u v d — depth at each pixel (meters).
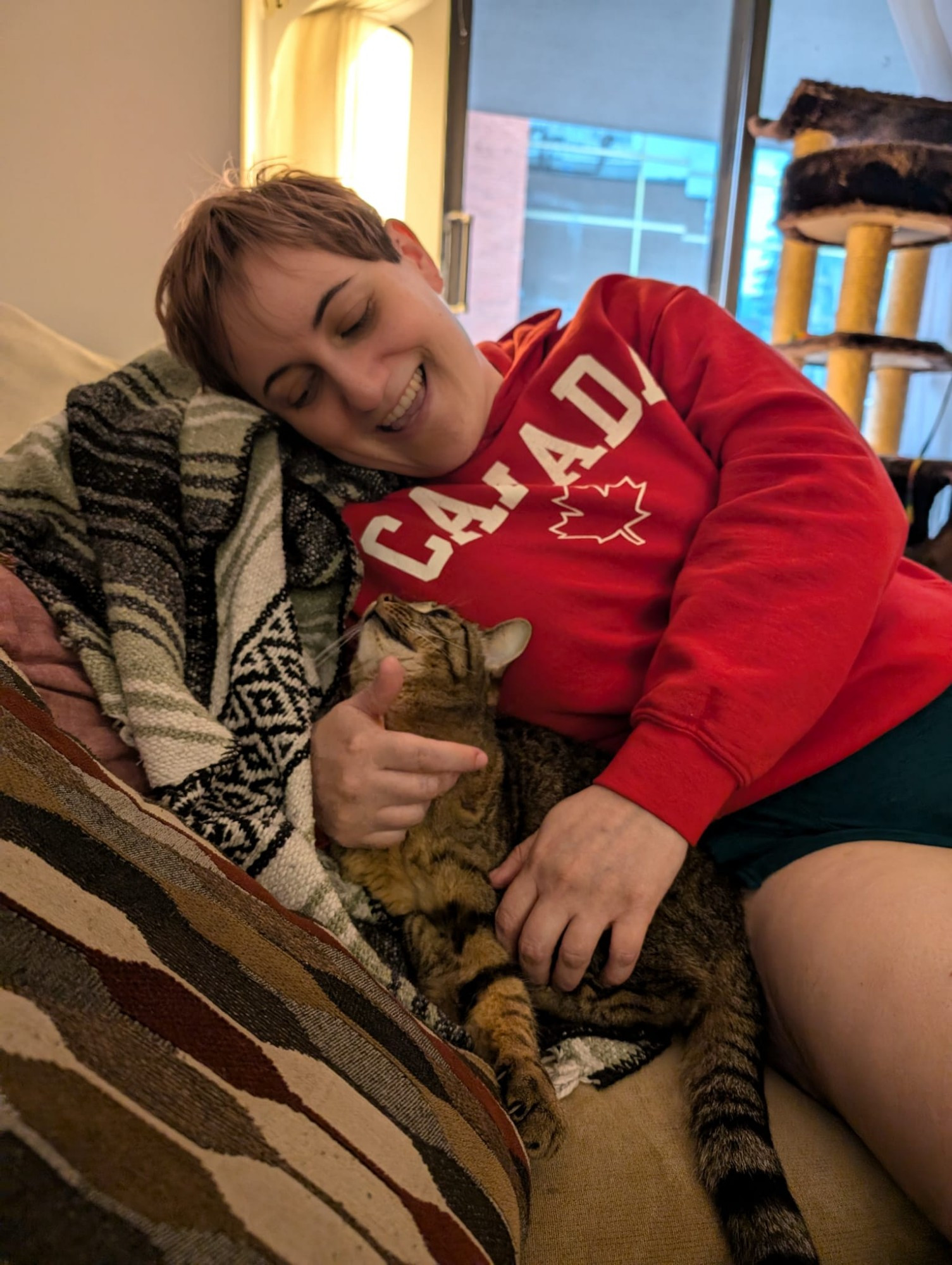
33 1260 0.26
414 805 0.84
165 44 2.12
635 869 0.80
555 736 1.10
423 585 1.04
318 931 0.65
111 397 1.01
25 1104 0.30
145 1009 0.40
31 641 0.77
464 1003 0.87
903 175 2.59
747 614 0.89
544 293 5.87
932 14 3.04
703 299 1.24
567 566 1.03
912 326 3.02
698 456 1.10
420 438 1.06
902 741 0.94
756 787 0.94
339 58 2.06
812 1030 0.77
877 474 1.02
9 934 0.38
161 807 0.67
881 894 0.77
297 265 0.93
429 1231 0.40
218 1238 0.30
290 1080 0.43
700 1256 0.65
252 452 0.98
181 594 0.88
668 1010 0.92
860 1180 0.71
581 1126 0.74
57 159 2.11
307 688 0.90
